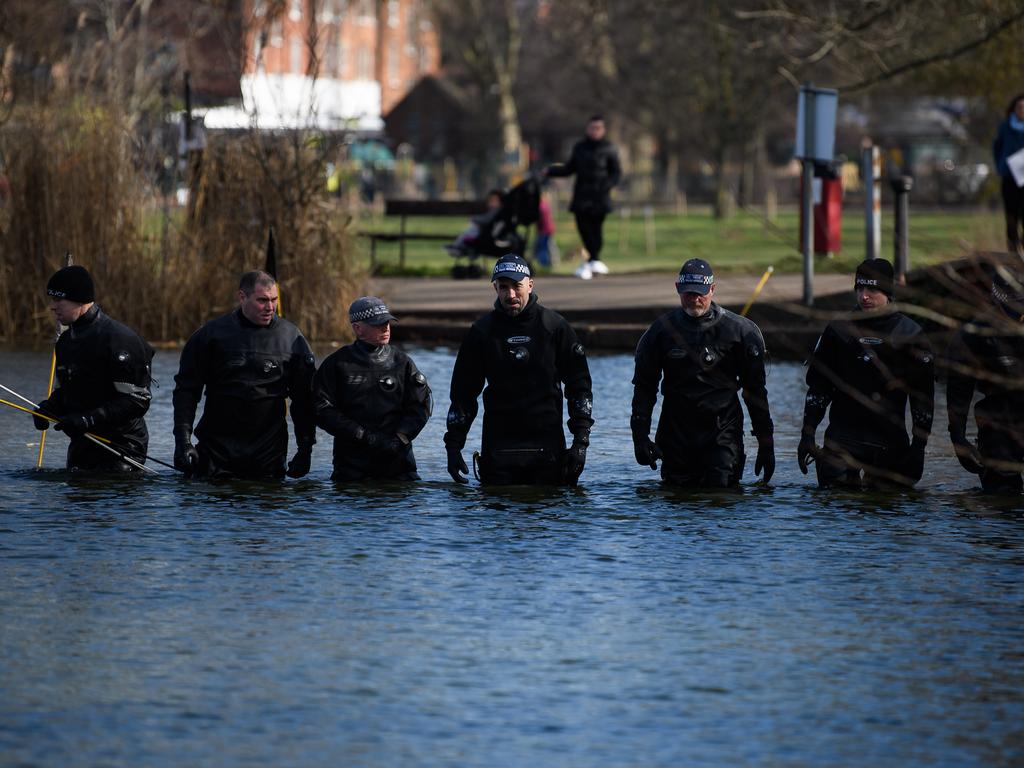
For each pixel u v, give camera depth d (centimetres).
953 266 4650
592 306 6231
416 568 2703
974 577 2667
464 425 3516
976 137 10831
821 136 5909
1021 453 3438
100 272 5934
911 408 3478
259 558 2761
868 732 1923
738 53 14862
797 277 7438
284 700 2022
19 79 6238
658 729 1928
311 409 3566
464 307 6425
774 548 2873
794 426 4266
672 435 3506
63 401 3619
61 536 2911
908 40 8144
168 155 6169
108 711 1977
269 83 6081
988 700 2042
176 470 3638
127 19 7131
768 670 2158
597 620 2394
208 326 3553
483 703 2017
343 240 5975
